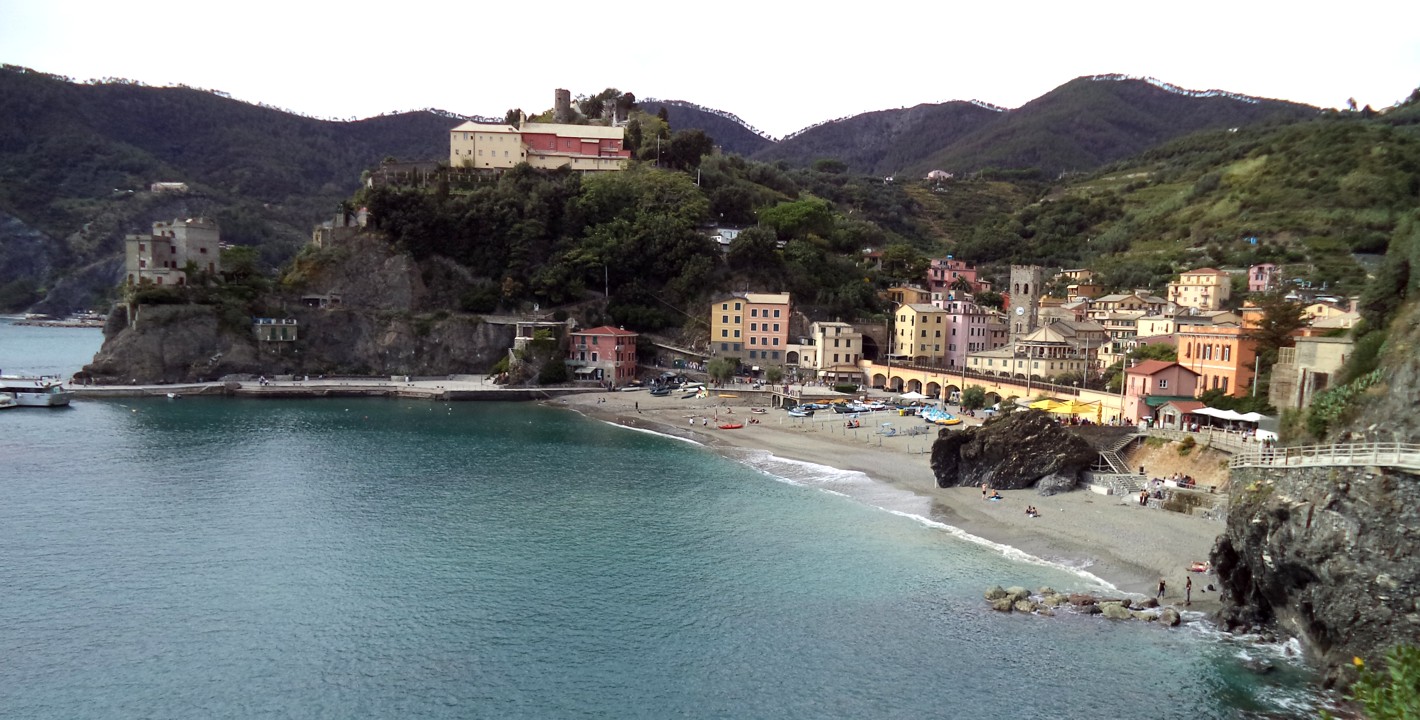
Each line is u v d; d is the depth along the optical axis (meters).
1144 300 191.50
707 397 175.25
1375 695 28.62
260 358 190.12
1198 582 67.38
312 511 89.44
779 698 52.06
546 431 141.88
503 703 51.22
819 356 189.75
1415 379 53.91
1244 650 56.09
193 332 184.50
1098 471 95.69
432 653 57.28
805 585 69.75
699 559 76.00
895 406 157.75
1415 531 45.81
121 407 156.12
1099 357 163.12
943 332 194.50
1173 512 84.38
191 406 160.00
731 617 63.34
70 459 110.75
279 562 73.75
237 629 60.34
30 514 86.12
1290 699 49.50
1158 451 94.00
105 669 54.31
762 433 138.12
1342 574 48.50
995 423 100.62
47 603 64.12
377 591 67.69
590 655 57.28
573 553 77.38
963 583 69.81
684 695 52.34
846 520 88.38
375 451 121.75
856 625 61.91
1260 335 103.44
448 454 120.94
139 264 189.50
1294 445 62.19
